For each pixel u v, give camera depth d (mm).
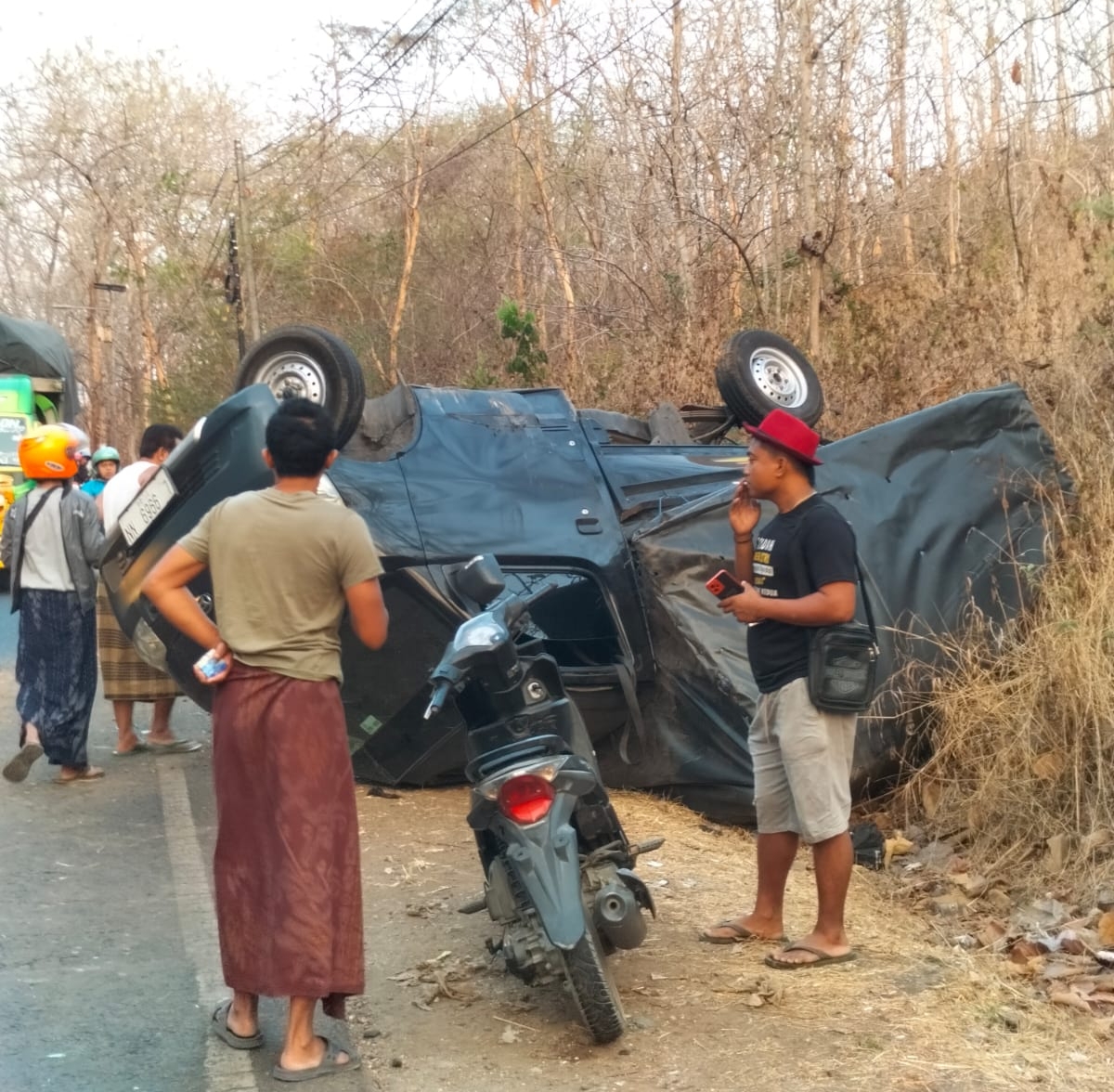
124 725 8086
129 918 5340
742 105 16906
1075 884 5574
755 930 4953
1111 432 8094
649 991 4508
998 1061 3979
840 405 11023
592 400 14875
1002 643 6762
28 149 40438
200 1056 4137
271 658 3902
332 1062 3979
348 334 29516
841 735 4641
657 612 6609
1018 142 13969
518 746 4312
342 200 32000
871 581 6695
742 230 15945
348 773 3984
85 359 51750
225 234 33531
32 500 7238
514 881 4227
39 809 6887
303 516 3947
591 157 21594
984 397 7254
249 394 6129
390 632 6539
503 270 28328
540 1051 4109
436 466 7078
